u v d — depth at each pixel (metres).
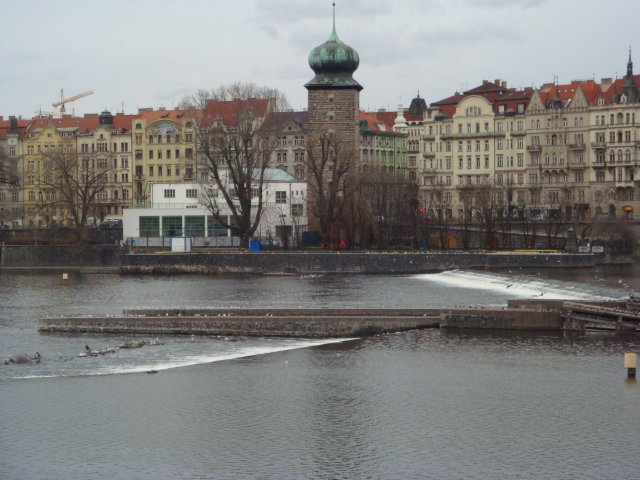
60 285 199.25
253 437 84.88
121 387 100.00
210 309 134.00
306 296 170.50
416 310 131.25
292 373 105.12
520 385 99.19
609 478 75.12
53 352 116.50
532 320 127.19
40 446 83.19
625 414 89.44
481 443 82.69
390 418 89.38
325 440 83.94
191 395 97.00
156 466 78.88
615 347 116.06
